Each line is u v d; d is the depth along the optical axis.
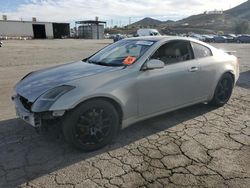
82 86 3.15
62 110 2.99
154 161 3.13
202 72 4.45
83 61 4.47
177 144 3.57
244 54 18.14
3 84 7.38
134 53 3.92
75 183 2.71
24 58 14.78
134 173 2.89
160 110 3.98
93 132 3.30
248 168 2.98
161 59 3.93
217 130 4.03
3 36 54.88
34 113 3.07
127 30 113.06
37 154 3.30
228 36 45.69
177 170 2.94
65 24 64.19
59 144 3.56
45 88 3.25
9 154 3.30
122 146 3.51
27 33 58.34
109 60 4.05
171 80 3.96
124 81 3.45
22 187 2.65
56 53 18.62
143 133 3.92
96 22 65.06
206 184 2.69
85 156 3.26
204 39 44.84
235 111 4.93
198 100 4.58
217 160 3.15
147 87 3.68
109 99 3.35
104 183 2.71
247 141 3.65
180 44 4.27
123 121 3.57
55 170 2.95
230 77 5.14
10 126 4.17
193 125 4.23
